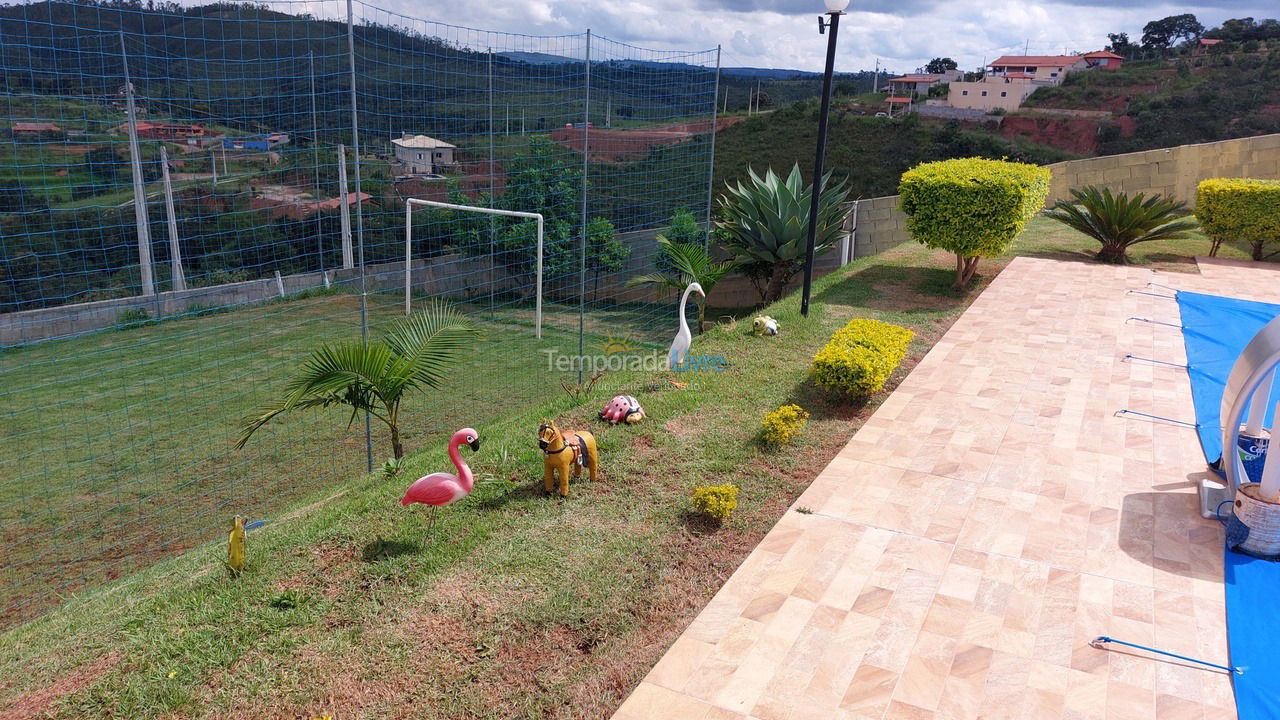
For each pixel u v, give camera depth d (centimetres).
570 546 504
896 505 543
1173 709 354
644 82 1803
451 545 508
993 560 474
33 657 420
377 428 1051
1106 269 1279
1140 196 1254
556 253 2056
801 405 738
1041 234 1573
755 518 532
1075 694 363
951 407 720
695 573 471
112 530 783
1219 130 4728
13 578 692
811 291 1191
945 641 401
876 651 394
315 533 530
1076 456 616
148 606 455
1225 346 877
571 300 2044
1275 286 1141
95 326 1720
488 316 1788
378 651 407
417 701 372
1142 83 5450
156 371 1394
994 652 393
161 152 1772
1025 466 600
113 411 1171
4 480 920
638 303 1945
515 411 1054
